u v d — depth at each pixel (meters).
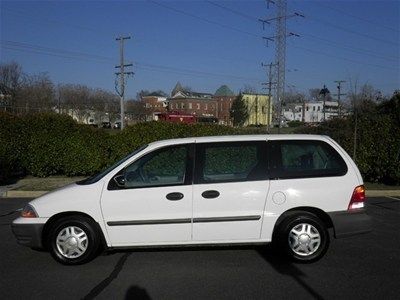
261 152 6.16
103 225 5.99
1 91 75.12
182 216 5.96
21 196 12.86
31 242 6.02
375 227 8.48
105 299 4.89
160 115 71.38
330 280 5.44
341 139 16.97
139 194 5.98
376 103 23.09
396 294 4.99
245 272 5.73
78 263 6.02
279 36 50.09
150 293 5.05
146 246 6.03
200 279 5.48
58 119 16.53
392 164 14.32
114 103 98.56
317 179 6.10
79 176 16.36
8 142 15.74
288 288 5.18
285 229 6.02
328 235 6.12
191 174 6.05
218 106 138.00
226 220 5.98
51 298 4.94
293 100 118.88
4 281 5.49
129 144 16.67
